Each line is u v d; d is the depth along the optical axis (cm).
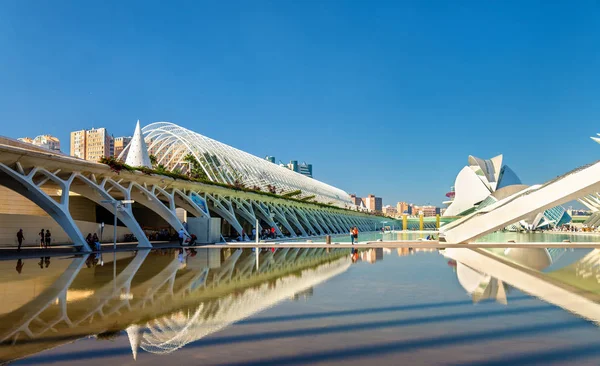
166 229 5353
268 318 898
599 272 1719
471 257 2444
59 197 4431
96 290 1264
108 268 1902
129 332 787
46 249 3158
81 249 3019
